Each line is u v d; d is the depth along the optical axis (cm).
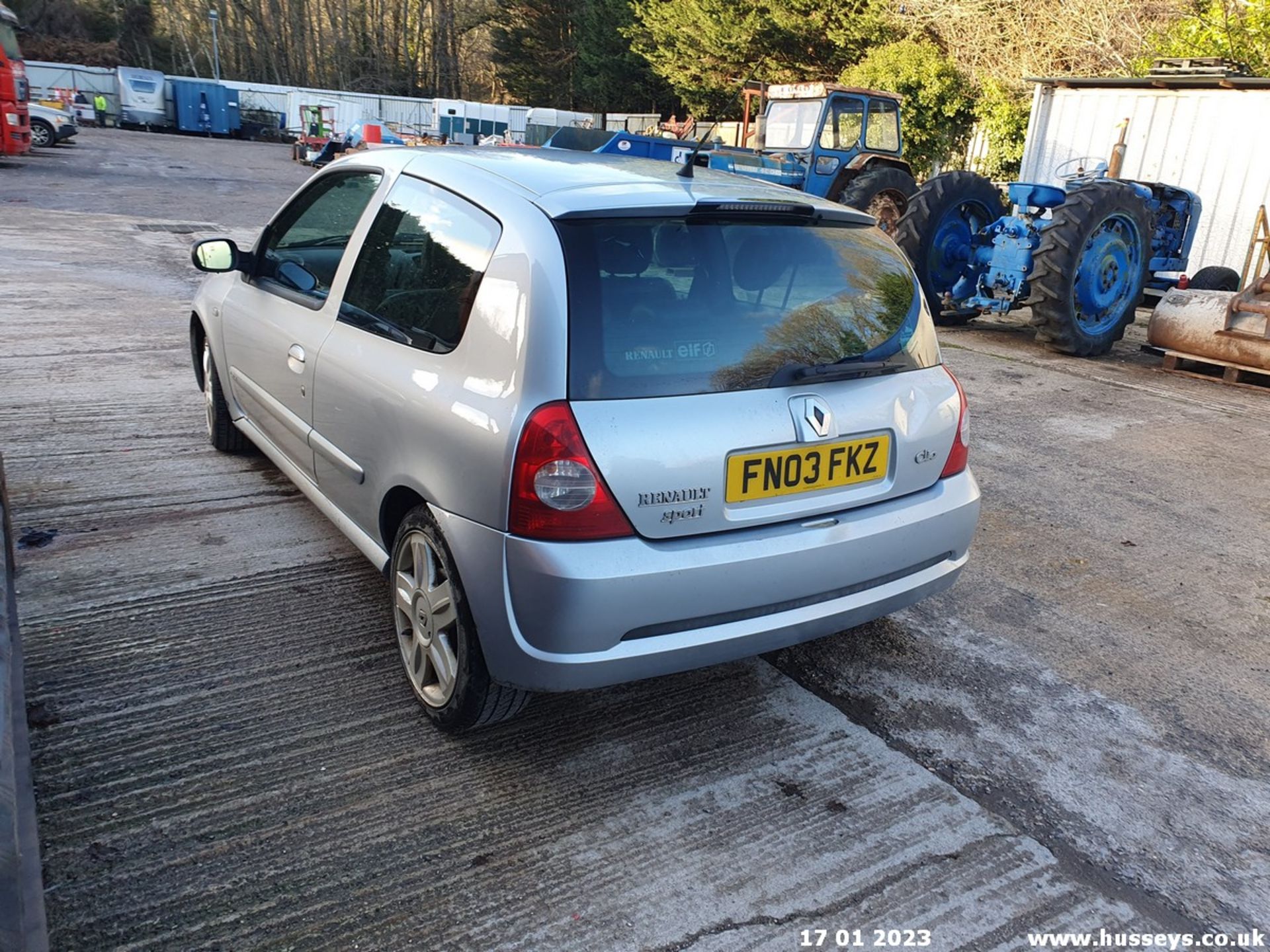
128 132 3894
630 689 303
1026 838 243
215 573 354
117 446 475
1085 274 808
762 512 243
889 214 1204
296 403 342
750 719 289
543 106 4488
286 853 223
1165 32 1650
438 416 246
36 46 5531
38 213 1263
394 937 202
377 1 6462
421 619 269
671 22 2792
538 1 4300
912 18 2088
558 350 225
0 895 156
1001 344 884
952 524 285
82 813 230
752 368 245
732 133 1658
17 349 634
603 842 233
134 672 289
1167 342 786
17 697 234
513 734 275
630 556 224
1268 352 714
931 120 1934
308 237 367
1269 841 247
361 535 308
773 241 267
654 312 238
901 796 256
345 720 274
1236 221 1043
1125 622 362
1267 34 1337
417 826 235
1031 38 1827
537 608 223
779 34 2492
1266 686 322
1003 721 294
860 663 325
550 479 220
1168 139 1087
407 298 281
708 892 220
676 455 228
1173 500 493
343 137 3053
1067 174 1144
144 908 205
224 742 260
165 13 6500
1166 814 255
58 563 352
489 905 212
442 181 288
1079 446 577
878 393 266
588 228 238
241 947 197
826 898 220
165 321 743
